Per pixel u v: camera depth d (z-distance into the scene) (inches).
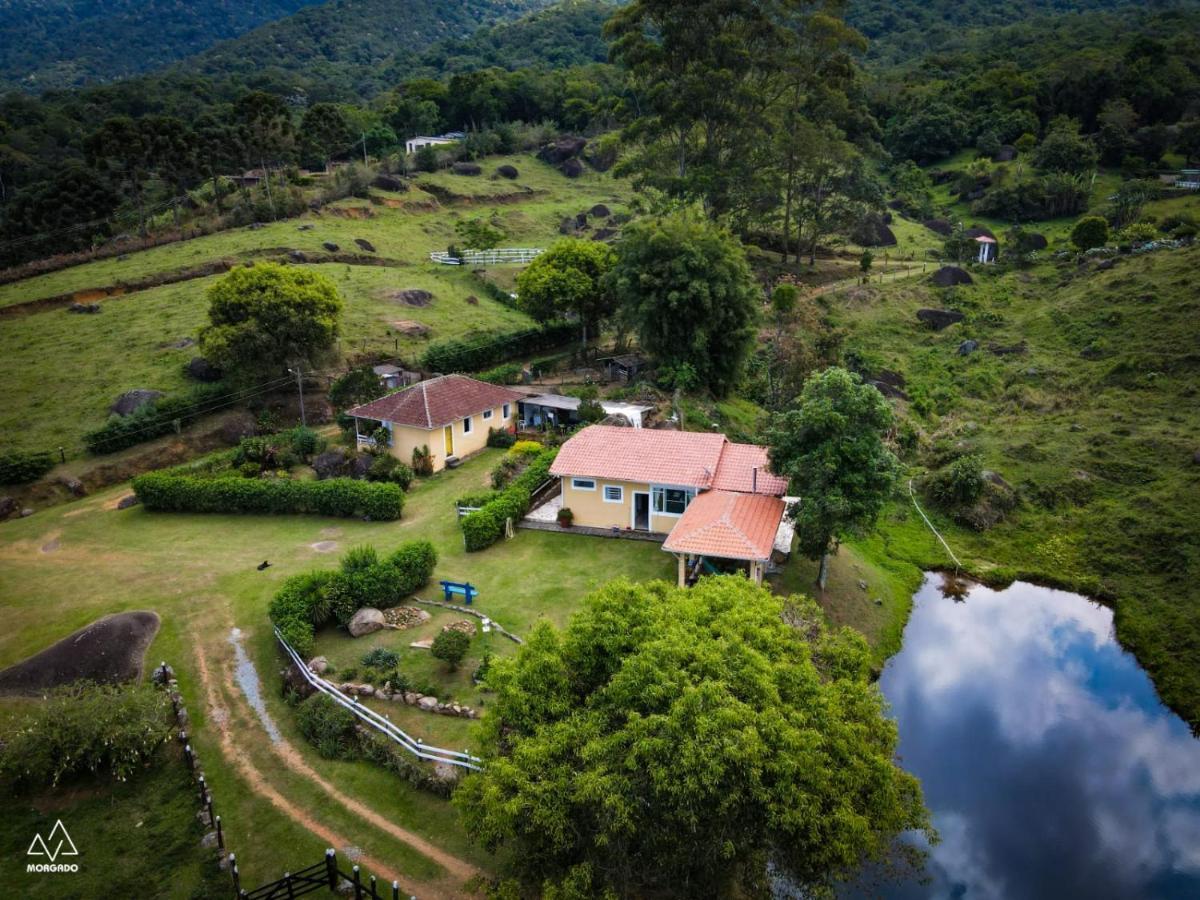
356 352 2070.6
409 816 763.4
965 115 4288.9
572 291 2068.2
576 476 1315.2
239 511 1477.6
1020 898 791.7
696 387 1886.1
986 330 2407.7
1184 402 1809.8
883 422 1128.2
